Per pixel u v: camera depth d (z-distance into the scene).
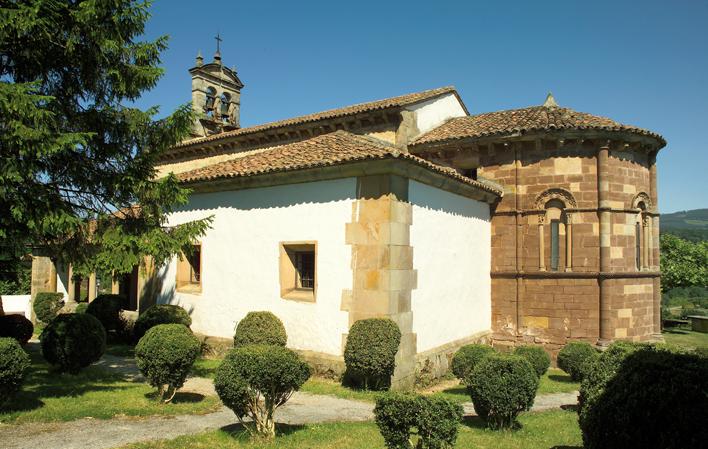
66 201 10.46
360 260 11.02
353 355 10.27
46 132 8.50
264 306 12.58
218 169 13.72
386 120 16.36
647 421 4.58
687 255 34.62
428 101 17.61
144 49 10.76
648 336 15.51
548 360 12.45
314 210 11.85
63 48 9.84
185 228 11.43
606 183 14.69
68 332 11.02
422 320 11.91
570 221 14.94
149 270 15.66
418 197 11.86
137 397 9.51
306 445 7.11
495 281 15.73
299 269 12.56
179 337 9.07
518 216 15.41
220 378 7.07
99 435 7.29
